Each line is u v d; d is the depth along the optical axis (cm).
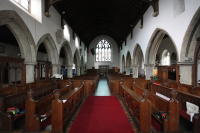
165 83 722
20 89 519
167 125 270
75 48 1409
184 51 516
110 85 865
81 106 500
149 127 279
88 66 2427
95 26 1881
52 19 813
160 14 686
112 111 439
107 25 1892
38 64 777
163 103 317
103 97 667
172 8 574
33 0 657
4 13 432
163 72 1253
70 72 1243
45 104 383
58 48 914
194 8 437
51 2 711
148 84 737
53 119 278
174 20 561
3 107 336
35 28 623
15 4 507
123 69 2125
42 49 1288
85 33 1848
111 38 2456
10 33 782
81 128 316
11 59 540
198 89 448
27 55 615
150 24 820
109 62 2455
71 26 1220
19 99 411
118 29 1778
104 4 1217
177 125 270
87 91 746
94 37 2423
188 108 349
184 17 493
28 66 620
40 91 540
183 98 394
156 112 358
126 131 303
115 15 1398
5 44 932
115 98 642
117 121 357
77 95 520
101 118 378
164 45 1584
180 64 536
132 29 1306
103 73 2384
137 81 793
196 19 438
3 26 676
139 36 1065
